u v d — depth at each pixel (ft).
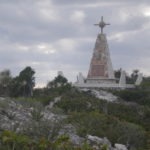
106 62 360.28
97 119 120.37
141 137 120.47
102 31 368.48
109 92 289.12
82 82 341.21
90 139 94.32
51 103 206.90
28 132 74.64
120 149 104.17
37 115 90.53
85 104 193.57
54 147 61.67
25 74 291.58
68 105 188.03
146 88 318.45
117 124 122.83
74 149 64.34
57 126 79.20
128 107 216.74
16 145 59.93
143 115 204.03
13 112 92.32
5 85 265.13
